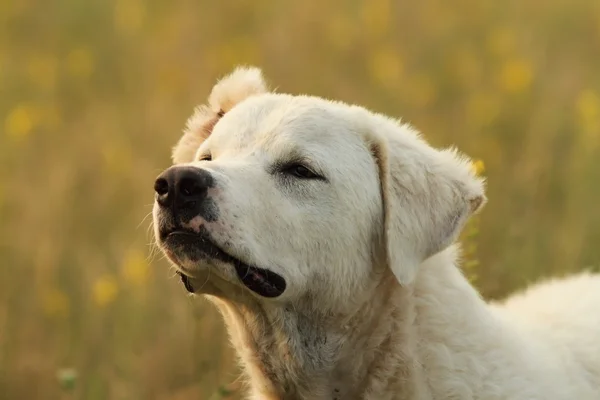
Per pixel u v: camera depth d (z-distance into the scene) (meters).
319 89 17.09
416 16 21.20
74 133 17.05
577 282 9.57
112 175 15.05
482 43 20.05
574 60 19.11
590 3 21.69
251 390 8.85
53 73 19.23
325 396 7.90
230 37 20.22
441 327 7.64
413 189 7.72
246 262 7.34
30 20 22.53
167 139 15.82
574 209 13.18
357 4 21.69
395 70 17.73
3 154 16.17
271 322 7.79
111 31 21.83
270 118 7.93
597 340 8.53
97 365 11.47
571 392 7.88
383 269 7.85
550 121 15.90
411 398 7.64
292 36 19.80
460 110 16.83
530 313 8.92
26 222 14.08
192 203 7.22
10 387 11.48
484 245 11.69
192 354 11.01
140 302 11.91
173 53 19.70
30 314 12.44
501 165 14.38
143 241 13.48
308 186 7.65
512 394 7.54
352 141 7.86
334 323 7.79
